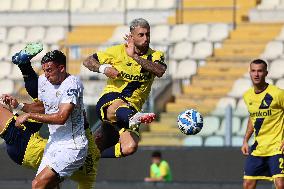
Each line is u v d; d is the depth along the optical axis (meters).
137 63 24.89
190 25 58.03
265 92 29.52
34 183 23.95
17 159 25.83
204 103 51.41
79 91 23.77
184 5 61.00
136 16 60.72
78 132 24.11
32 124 25.58
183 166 44.62
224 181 44.09
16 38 60.84
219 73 53.91
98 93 49.84
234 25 57.88
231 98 51.41
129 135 25.61
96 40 59.31
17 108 24.72
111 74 24.47
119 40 58.88
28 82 24.80
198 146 44.66
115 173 44.69
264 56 54.38
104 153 25.91
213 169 44.31
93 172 25.66
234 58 54.75
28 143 25.55
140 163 44.50
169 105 50.50
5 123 25.58
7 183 43.75
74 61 53.78
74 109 23.86
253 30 57.44
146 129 49.22
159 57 24.89
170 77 52.12
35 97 24.89
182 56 55.31
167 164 43.62
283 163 29.52
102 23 61.06
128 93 25.16
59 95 23.56
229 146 44.50
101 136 26.02
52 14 62.12
